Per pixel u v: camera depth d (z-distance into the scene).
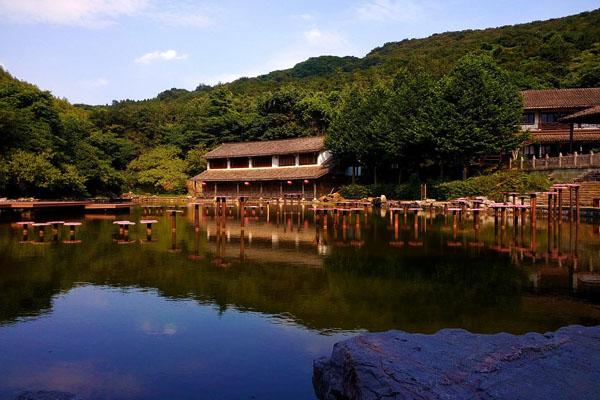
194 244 22.45
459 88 45.31
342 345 6.94
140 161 84.12
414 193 49.28
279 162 66.88
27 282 14.19
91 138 76.88
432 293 12.74
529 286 13.48
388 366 5.91
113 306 11.59
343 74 118.25
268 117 83.94
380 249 20.61
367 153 53.97
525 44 94.88
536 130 55.38
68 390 7.21
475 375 5.64
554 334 7.16
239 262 17.52
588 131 52.78
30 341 9.23
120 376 7.69
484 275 15.05
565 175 40.16
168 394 7.07
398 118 50.16
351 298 12.24
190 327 10.01
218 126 86.94
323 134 70.56
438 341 6.84
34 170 44.81
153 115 103.06
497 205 25.88
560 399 5.06
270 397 6.99
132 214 43.41
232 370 7.90
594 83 71.44
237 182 70.56
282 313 10.95
